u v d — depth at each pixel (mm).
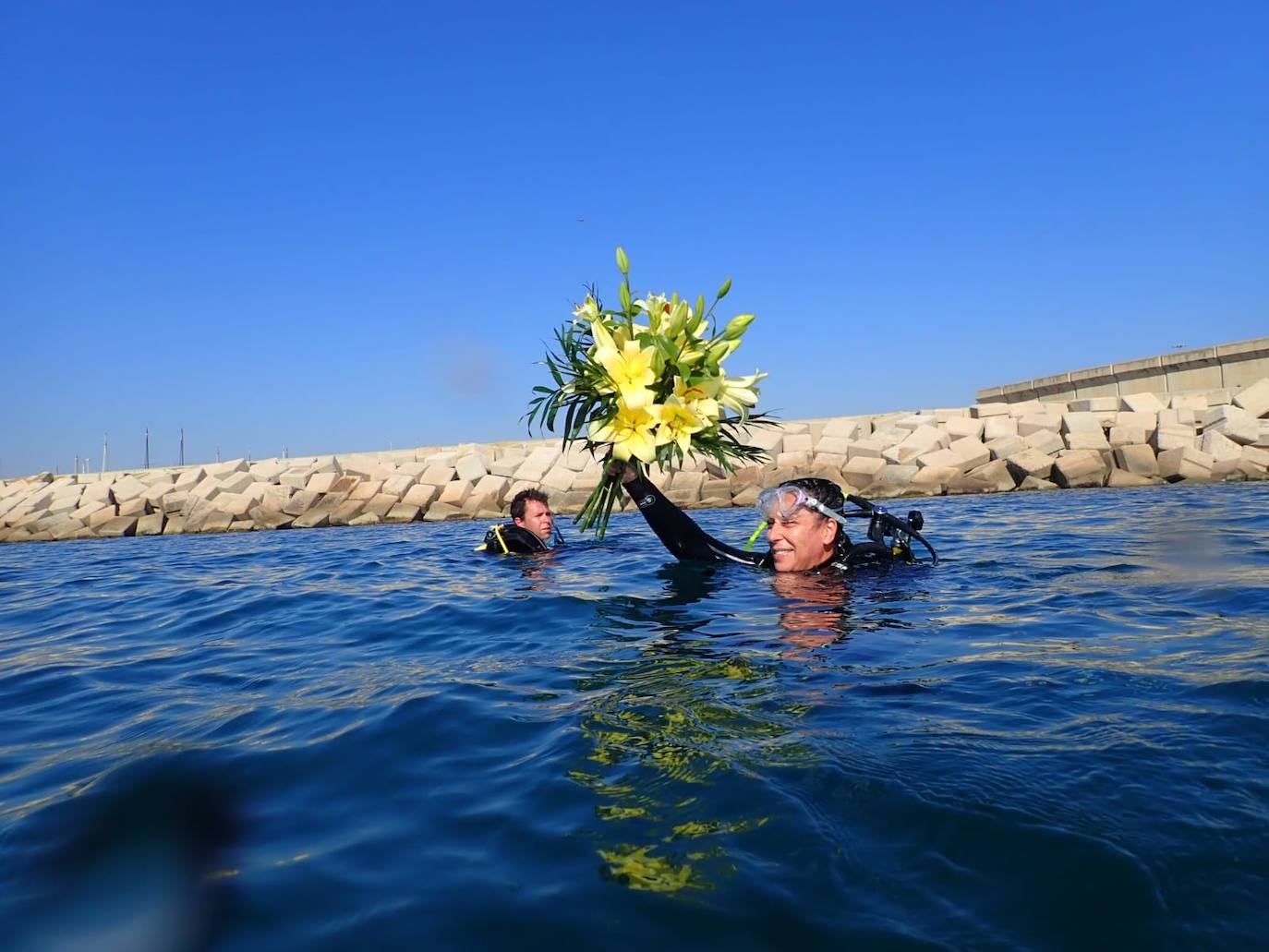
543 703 2760
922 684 2688
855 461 16922
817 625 3635
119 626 5062
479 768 2230
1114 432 17125
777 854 1649
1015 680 2686
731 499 16719
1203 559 5297
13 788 2305
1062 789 1824
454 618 4531
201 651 4133
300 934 1491
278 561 8930
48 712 3154
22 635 4918
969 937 1361
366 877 1685
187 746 2561
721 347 3482
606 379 3430
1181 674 2648
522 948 1411
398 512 17953
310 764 2344
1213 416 17125
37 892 1681
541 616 4359
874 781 1913
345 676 3402
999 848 1605
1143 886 1454
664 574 5270
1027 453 16703
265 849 1839
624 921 1470
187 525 18375
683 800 1918
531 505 7766
